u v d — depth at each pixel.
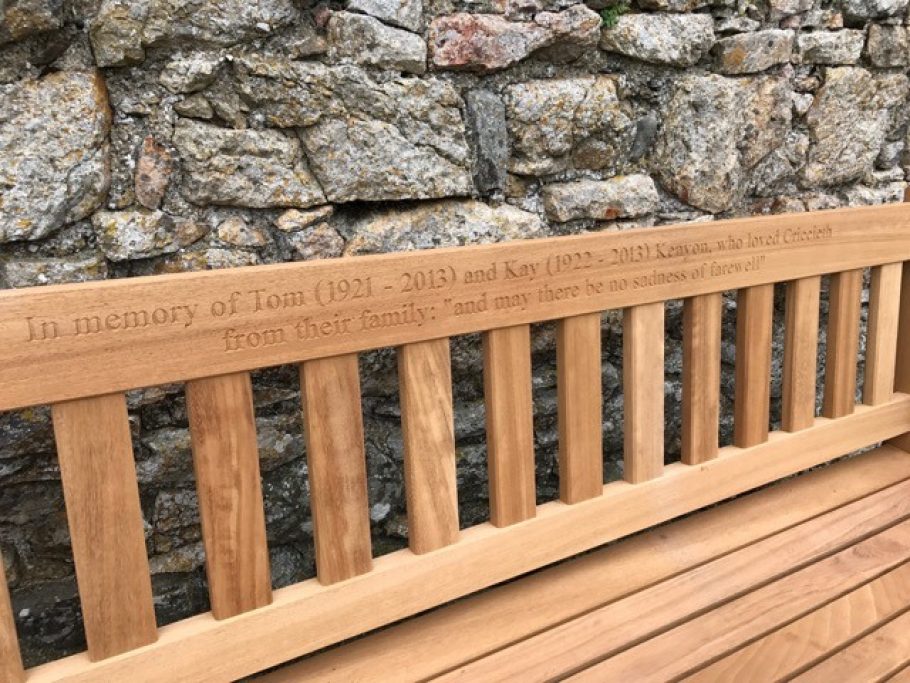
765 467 1.69
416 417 1.26
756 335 1.63
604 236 1.38
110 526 1.06
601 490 1.48
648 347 1.48
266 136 1.37
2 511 1.35
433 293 1.22
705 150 1.79
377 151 1.45
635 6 1.67
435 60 1.47
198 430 1.09
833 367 1.78
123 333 1.00
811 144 1.96
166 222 1.32
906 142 2.13
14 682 1.02
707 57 1.78
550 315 1.35
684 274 1.49
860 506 1.69
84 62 1.23
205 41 1.29
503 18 1.51
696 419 1.58
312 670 1.23
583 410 1.43
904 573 1.47
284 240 1.42
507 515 1.38
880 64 2.00
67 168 1.22
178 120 1.31
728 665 1.24
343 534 1.23
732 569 1.48
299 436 1.54
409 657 1.26
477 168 1.56
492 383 1.32
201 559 1.51
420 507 1.29
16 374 0.94
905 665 1.25
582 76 1.64
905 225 1.78
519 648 1.28
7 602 1.00
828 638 1.30
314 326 1.13
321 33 1.38
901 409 1.89
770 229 1.58
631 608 1.37
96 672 1.07
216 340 1.06
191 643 1.13
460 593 1.34
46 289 0.95
